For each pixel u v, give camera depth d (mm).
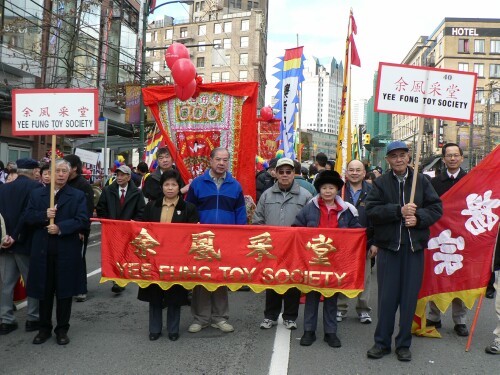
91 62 23250
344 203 5078
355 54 8102
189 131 7031
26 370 4156
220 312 5312
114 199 7066
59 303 4840
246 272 5008
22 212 5391
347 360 4430
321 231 4914
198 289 5277
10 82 18781
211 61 73250
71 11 16828
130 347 4746
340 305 5805
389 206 4363
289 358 4461
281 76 12656
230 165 6902
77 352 4598
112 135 22812
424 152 54625
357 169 6074
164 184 5121
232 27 72562
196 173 7020
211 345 4816
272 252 4992
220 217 5332
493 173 4996
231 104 6906
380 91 4688
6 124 19500
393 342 4945
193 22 74312
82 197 5016
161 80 26141
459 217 5027
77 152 17891
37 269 4805
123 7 27797
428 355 4574
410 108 4664
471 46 59500
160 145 12492
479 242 4934
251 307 6328
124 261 5062
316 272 4871
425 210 4383
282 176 5461
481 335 5219
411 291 4434
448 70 4633
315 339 4957
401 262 4477
